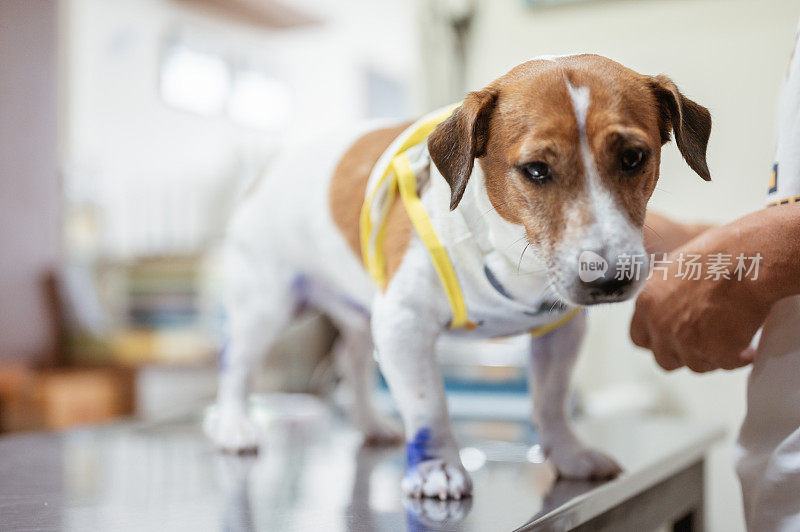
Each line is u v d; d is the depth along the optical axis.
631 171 0.60
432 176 0.73
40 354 2.63
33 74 2.67
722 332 0.68
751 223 0.66
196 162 5.21
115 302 3.14
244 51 5.61
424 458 0.74
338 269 0.97
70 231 3.19
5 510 0.70
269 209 1.06
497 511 0.67
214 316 3.00
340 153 0.96
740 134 1.64
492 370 1.41
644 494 0.87
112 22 4.68
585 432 1.12
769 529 0.67
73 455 0.99
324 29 5.79
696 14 1.67
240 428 1.05
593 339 1.71
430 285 0.73
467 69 1.83
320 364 2.36
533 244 0.62
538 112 0.60
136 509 0.70
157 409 2.57
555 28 1.76
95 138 4.53
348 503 0.71
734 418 1.64
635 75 0.64
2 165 2.54
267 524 0.64
